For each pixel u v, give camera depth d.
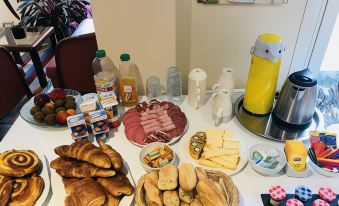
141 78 1.23
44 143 1.02
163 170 0.80
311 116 1.03
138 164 0.94
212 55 1.26
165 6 1.04
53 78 2.08
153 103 1.16
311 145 0.94
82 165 0.85
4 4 3.24
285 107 1.02
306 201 0.79
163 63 1.19
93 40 1.77
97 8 1.04
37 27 2.71
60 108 1.11
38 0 2.95
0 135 2.13
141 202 0.75
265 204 0.81
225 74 1.10
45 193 0.83
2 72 1.90
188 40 1.21
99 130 0.99
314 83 0.96
